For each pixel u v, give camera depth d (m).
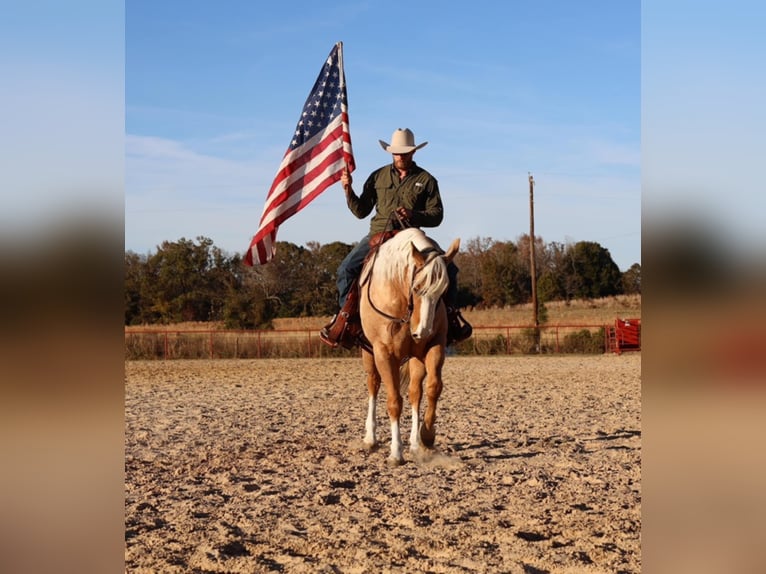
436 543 4.48
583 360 25.12
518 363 23.78
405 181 7.39
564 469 6.84
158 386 16.52
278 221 8.38
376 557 4.23
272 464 7.23
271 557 4.31
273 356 29.28
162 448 8.27
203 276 44.44
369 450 7.92
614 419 10.38
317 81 8.49
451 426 9.77
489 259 51.69
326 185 8.28
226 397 14.04
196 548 4.48
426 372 7.11
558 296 51.50
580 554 4.23
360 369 21.83
